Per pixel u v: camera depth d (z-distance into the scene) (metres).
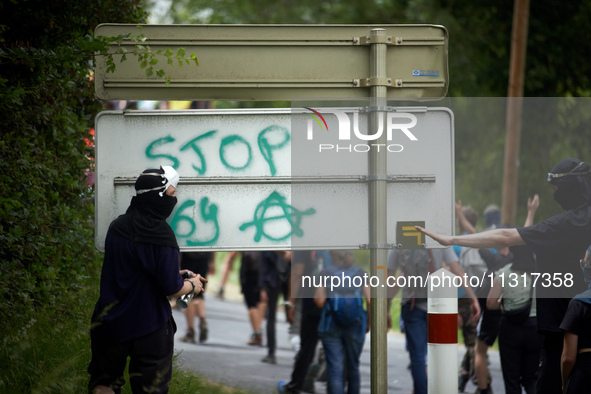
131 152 10.44
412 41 10.23
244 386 15.53
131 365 9.67
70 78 12.91
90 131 15.37
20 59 11.53
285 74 10.27
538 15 39.00
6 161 11.54
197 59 10.25
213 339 23.33
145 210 9.69
